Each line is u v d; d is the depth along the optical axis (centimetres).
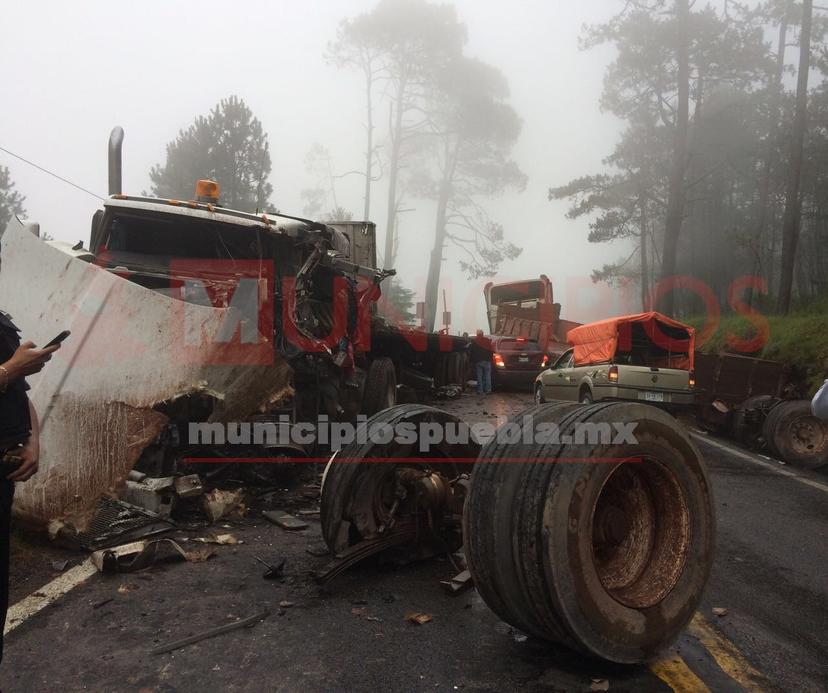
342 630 352
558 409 330
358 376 853
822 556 517
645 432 319
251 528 527
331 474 421
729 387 1156
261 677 303
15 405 233
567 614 287
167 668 309
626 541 343
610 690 299
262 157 3694
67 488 453
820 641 363
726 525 602
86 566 435
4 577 232
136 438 477
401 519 440
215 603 383
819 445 942
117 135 727
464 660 322
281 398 605
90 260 669
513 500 304
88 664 312
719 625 380
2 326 235
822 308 1950
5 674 301
